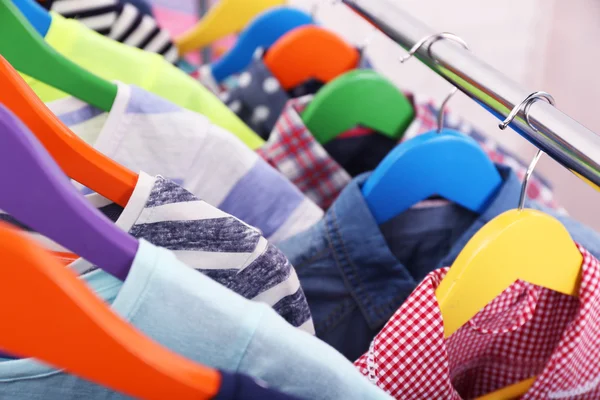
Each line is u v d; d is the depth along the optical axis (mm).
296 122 666
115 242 313
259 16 902
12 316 247
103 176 409
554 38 1371
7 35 494
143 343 266
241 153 579
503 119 401
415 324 451
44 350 253
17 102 397
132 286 314
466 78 413
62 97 590
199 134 565
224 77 930
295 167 677
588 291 497
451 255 594
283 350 324
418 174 564
